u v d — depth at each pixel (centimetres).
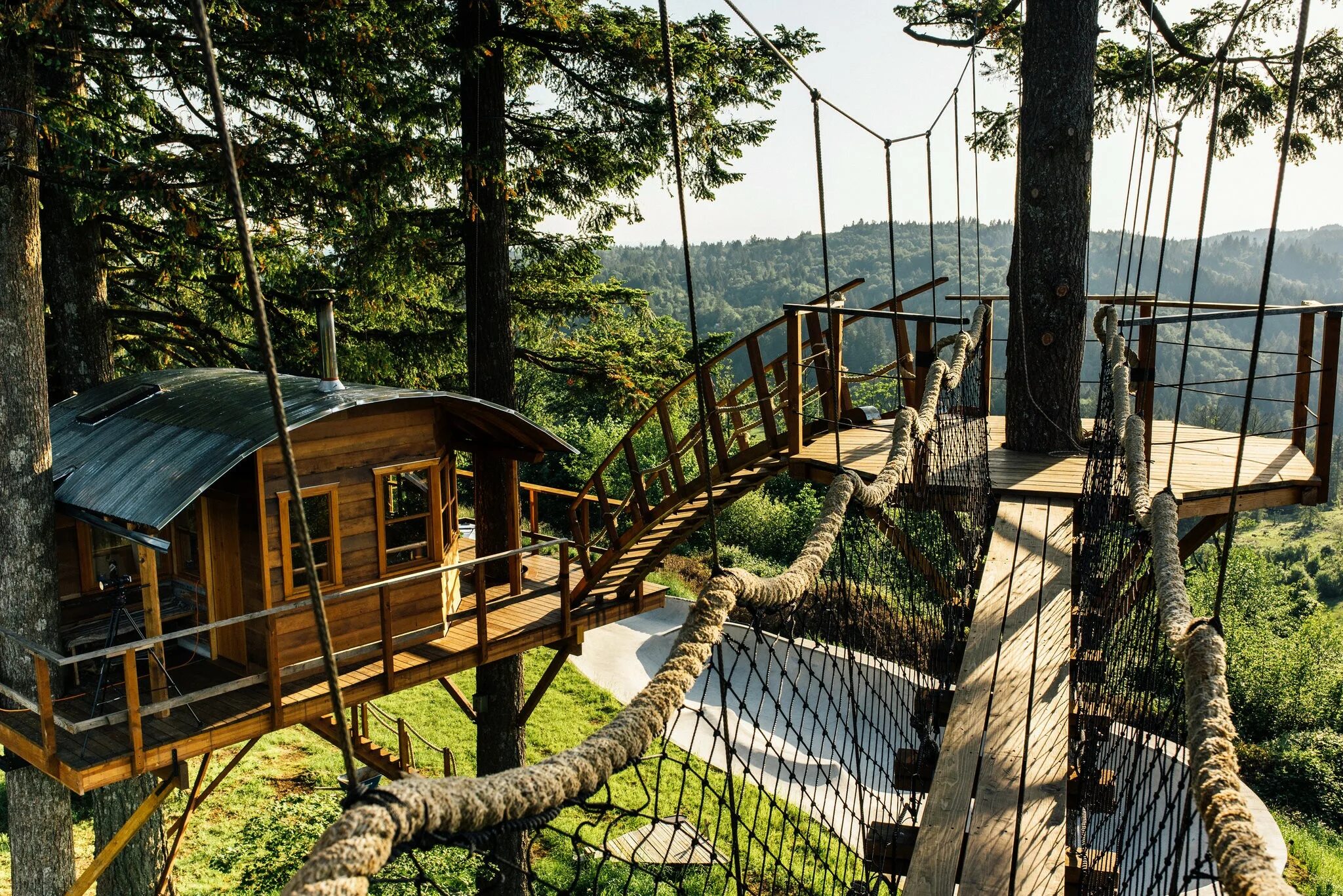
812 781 1455
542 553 1317
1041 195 941
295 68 903
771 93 1105
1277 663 2533
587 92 1127
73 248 1013
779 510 3431
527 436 1030
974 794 350
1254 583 3011
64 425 929
